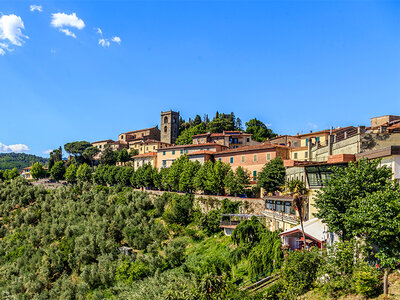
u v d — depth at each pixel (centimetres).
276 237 3875
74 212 8281
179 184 7744
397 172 2748
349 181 2572
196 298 2581
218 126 12950
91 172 12538
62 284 5447
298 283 2602
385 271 2119
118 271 5278
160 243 6025
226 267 4094
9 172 15375
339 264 2394
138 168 9981
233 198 6238
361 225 2245
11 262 6712
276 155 7075
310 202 3716
